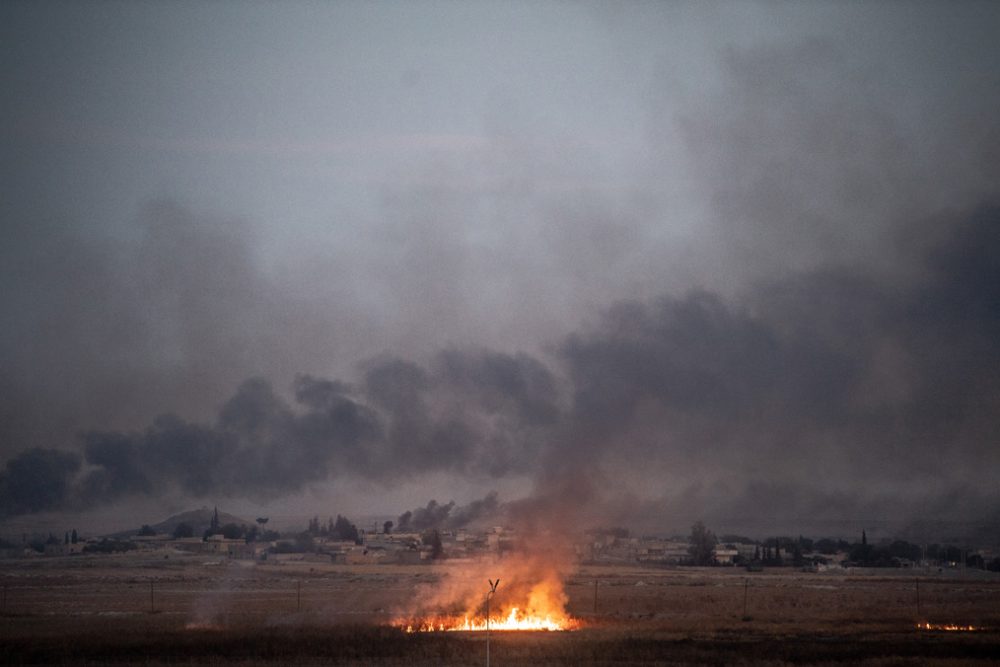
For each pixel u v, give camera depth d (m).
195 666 138.75
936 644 165.88
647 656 149.62
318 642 162.00
